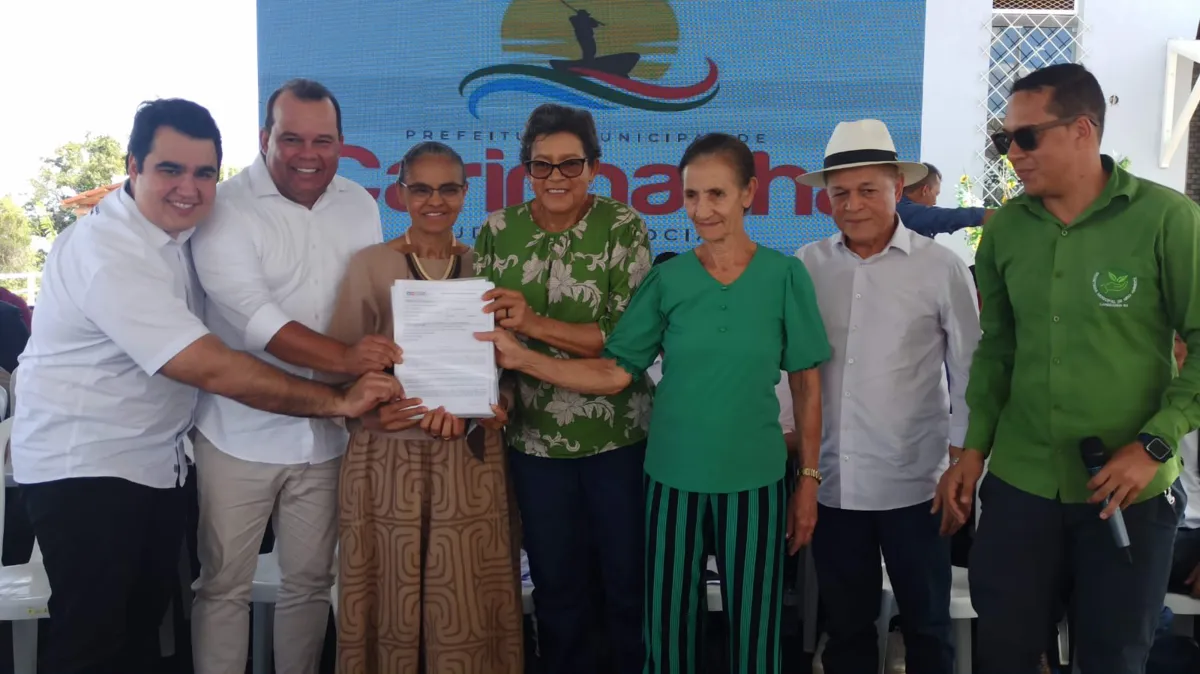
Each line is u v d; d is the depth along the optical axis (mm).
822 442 2305
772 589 2021
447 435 2076
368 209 2447
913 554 2195
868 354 2213
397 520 2100
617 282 2191
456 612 2109
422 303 2086
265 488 2225
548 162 2094
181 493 2254
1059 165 1716
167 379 2117
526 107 4066
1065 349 1767
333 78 4066
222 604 2242
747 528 1995
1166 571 1737
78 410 2012
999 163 5289
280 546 2314
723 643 3002
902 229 2232
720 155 1952
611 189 4082
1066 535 1827
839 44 4008
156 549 2186
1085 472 1766
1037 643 1863
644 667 2125
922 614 2213
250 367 2020
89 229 1997
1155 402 1729
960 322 2199
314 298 2273
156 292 1977
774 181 4055
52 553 2018
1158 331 1729
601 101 4055
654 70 4035
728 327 2002
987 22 5227
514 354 2082
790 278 2027
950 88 5262
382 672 2127
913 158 4000
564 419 2184
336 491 2318
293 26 4066
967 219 3488
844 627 2305
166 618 2836
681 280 2055
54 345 2031
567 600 2305
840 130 2180
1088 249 1738
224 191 2225
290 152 2150
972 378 2016
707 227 1965
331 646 2918
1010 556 1856
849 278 2250
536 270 2201
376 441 2139
